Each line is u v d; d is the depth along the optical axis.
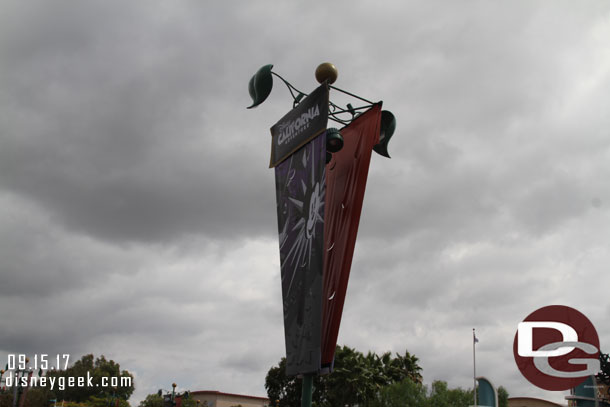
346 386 56.09
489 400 37.78
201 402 118.75
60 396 141.75
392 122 24.44
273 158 23.12
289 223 21.03
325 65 21.62
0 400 95.69
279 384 77.94
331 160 22.30
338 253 20.20
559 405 83.44
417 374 64.31
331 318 19.33
